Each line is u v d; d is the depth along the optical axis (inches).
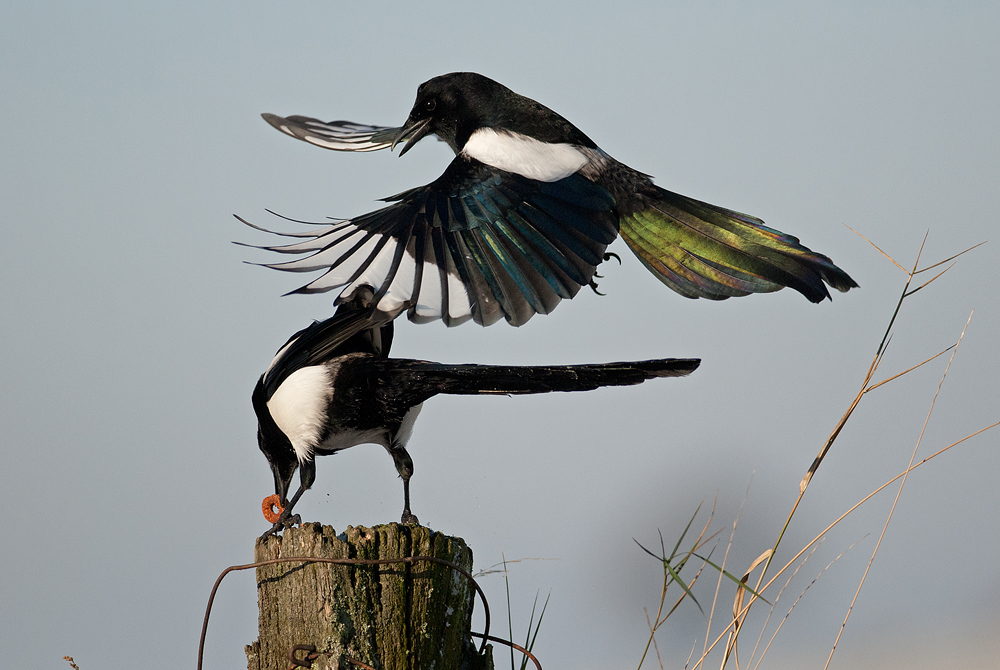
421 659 260.4
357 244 313.0
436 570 265.0
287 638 262.5
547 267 349.4
